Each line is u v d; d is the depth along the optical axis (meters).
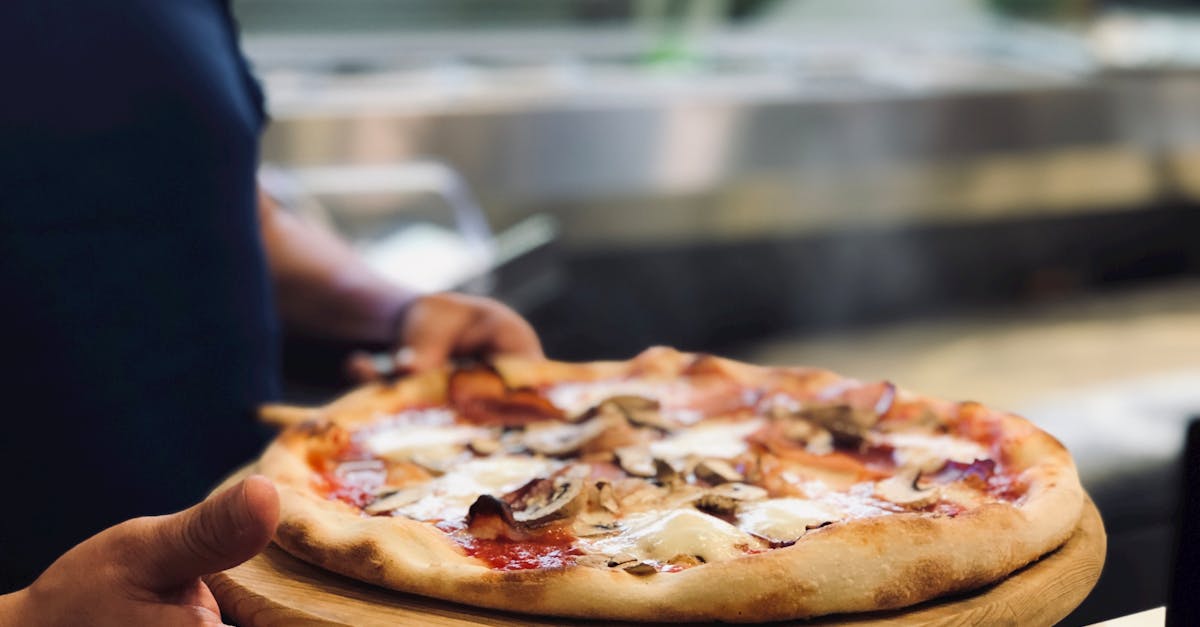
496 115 2.35
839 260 2.81
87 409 0.95
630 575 0.70
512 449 0.87
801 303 2.82
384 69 2.56
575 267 2.60
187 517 0.64
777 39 2.85
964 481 0.80
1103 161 2.87
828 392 0.91
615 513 0.78
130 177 0.96
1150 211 2.99
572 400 0.94
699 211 2.65
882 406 0.88
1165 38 2.82
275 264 1.08
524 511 0.76
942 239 2.87
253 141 1.02
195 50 0.98
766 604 0.68
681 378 0.95
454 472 0.84
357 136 2.28
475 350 1.02
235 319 1.00
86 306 0.95
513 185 2.40
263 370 1.03
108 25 0.95
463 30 2.66
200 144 0.98
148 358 0.97
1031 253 2.95
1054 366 2.40
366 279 1.09
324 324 1.08
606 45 2.71
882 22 2.94
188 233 0.98
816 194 2.70
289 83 2.42
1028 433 0.83
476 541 0.75
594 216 2.57
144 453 0.97
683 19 2.76
